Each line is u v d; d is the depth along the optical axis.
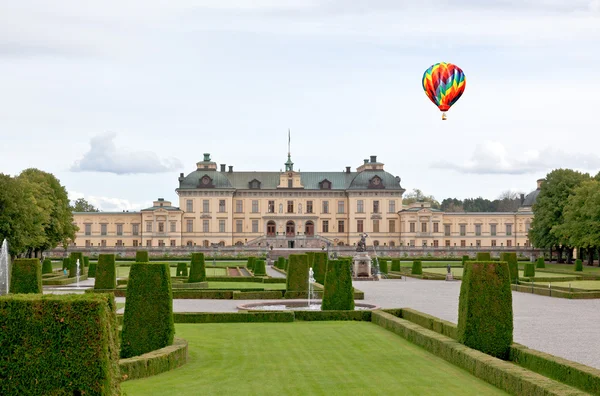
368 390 21.53
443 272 92.88
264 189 158.88
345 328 36.88
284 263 98.25
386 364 25.95
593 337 33.19
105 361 14.92
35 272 45.22
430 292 60.44
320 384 22.36
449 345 26.66
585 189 104.62
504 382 21.36
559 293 55.34
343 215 160.00
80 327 14.90
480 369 23.27
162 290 26.80
